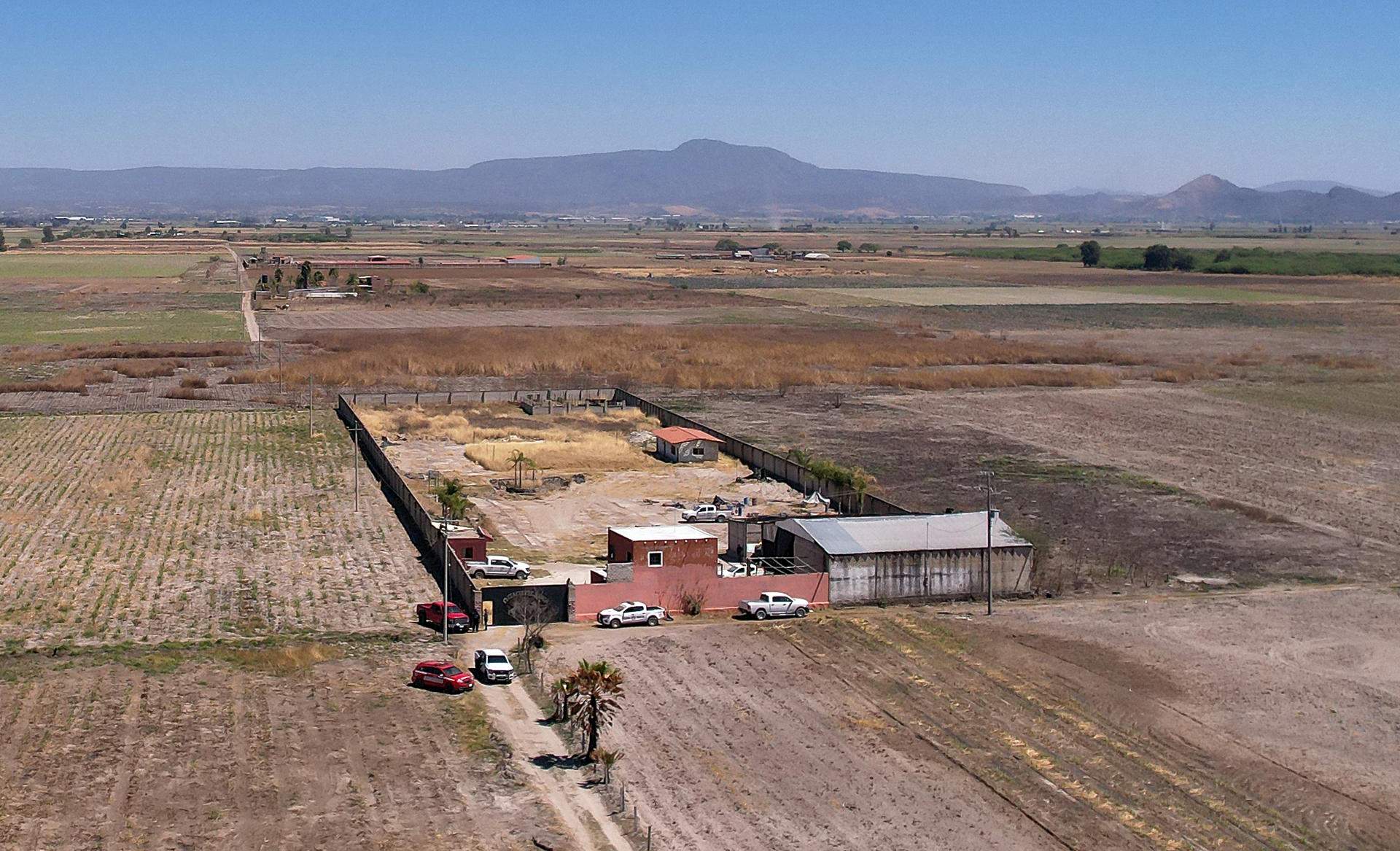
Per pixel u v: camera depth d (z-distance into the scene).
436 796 39.00
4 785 39.12
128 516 75.06
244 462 91.44
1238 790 40.66
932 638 55.09
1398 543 73.12
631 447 102.00
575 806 38.69
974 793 40.06
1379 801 40.09
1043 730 45.06
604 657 52.25
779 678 49.94
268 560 66.38
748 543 69.12
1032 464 94.62
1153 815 38.75
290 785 39.56
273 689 47.84
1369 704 48.12
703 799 39.34
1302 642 55.03
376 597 60.47
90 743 42.38
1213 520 77.94
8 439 99.00
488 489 85.31
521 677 49.78
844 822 38.00
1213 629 56.72
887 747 43.41
